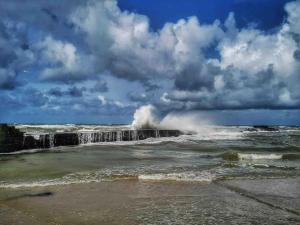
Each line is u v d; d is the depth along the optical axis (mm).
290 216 7695
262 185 11078
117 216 7648
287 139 37281
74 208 8266
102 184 11086
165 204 8688
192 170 14109
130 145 27656
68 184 11039
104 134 31109
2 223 7066
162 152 21828
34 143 24453
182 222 7266
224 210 8156
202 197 9422
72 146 26688
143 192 10000
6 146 21797
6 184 10938
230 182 11555
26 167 14633
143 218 7523
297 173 13633
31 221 7230
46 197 9336
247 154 19672
